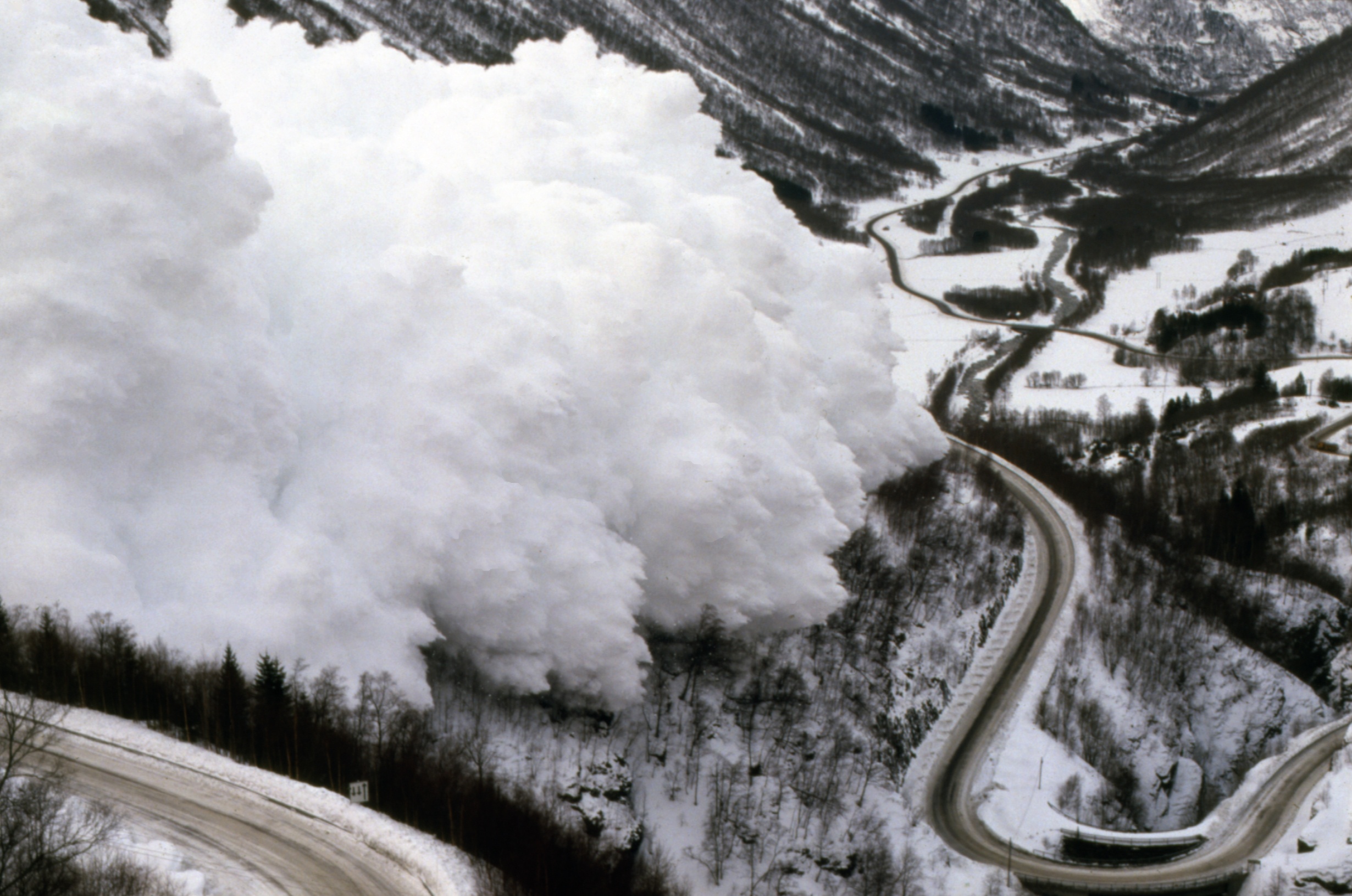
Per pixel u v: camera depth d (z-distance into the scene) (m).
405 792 96.38
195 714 97.94
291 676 107.50
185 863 82.00
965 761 159.38
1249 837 150.50
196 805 88.50
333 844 87.19
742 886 128.75
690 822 132.88
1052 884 136.62
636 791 133.38
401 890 84.00
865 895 133.50
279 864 84.31
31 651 96.88
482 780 105.12
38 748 86.56
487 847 94.62
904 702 163.62
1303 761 164.88
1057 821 149.38
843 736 150.25
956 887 136.62
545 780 121.56
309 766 96.62
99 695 96.94
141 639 104.00
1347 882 133.75
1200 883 138.62
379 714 107.00
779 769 143.50
